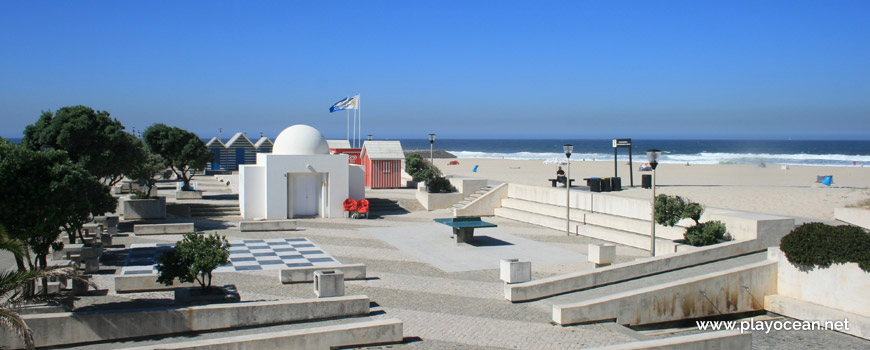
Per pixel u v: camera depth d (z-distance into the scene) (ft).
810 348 46.68
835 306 51.80
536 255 76.28
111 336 41.68
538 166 250.16
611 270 58.44
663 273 61.16
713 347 38.37
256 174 105.09
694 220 71.56
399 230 95.14
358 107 168.04
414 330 46.06
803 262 53.57
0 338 38.42
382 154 143.64
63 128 86.69
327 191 107.55
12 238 41.37
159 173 111.86
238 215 107.55
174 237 84.33
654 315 51.78
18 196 44.96
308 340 40.37
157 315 42.91
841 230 52.11
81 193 49.85
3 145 45.73
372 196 127.13
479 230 96.17
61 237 79.71
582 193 98.58
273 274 64.08
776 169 208.64
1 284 36.83
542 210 103.96
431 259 73.56
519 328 46.91
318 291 52.60
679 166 231.09
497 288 59.47
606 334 45.80
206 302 49.90
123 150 94.27
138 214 98.17
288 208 106.11
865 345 47.24
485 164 272.10
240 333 44.01
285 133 109.60
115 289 55.16
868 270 49.16
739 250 67.05
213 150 194.18
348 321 47.62
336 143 170.30
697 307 53.47
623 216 89.92
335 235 89.66
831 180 135.64
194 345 37.35
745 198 104.47
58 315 40.50
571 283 56.49
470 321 48.57
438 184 122.72
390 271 66.80
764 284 56.39
